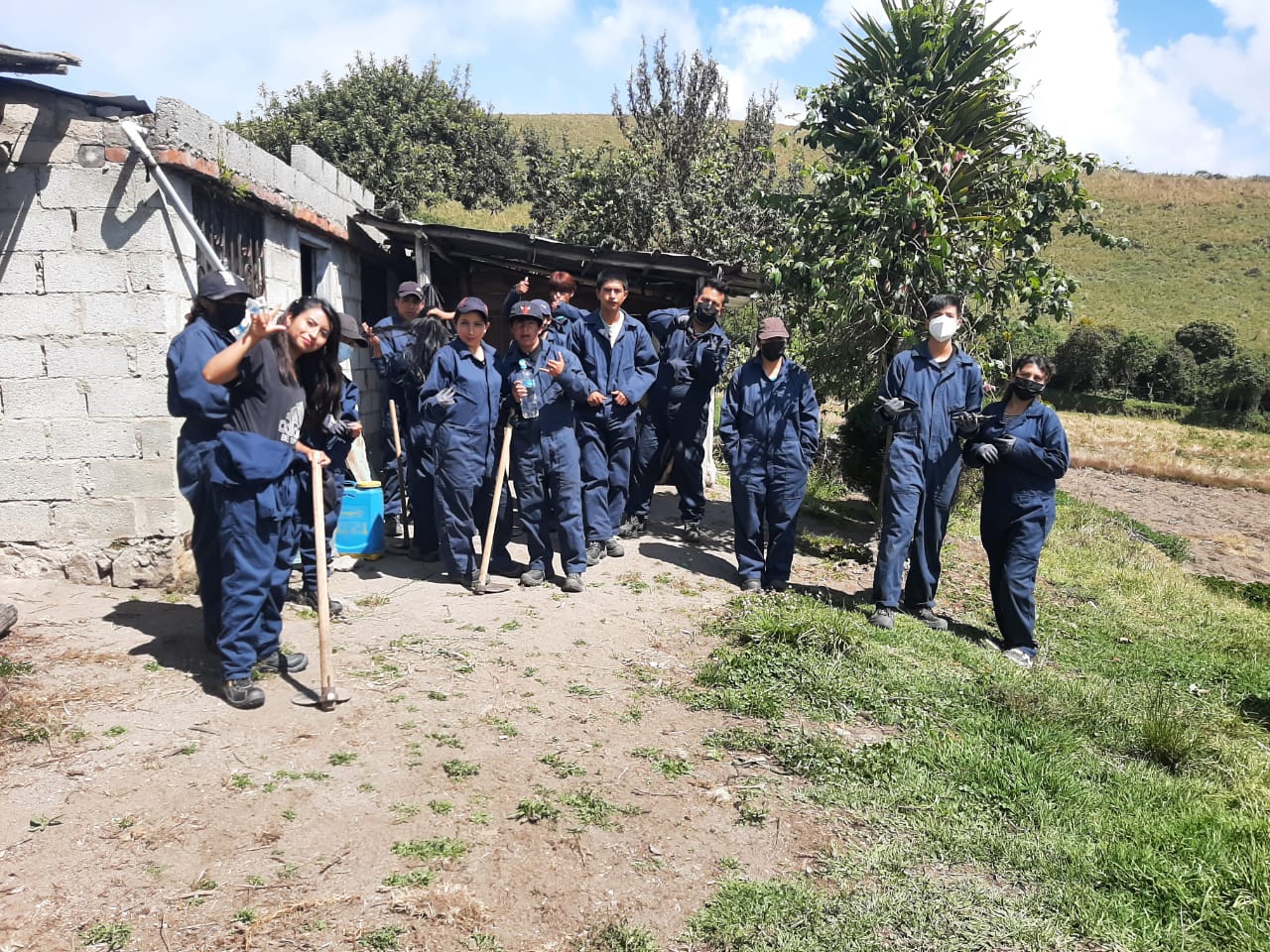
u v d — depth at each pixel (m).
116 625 4.98
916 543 6.18
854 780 3.82
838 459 11.50
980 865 3.30
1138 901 3.15
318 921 2.71
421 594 5.82
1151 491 23.59
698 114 17.00
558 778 3.65
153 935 2.60
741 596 6.15
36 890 2.76
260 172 6.61
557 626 5.38
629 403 6.68
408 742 3.83
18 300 5.45
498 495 5.88
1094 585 8.63
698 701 4.50
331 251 8.57
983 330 7.86
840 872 3.16
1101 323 58.38
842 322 7.80
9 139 5.30
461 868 3.02
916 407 5.96
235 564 3.93
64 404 5.52
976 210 7.80
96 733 3.72
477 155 24.36
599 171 15.05
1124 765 4.43
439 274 10.78
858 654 5.10
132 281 5.44
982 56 7.67
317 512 4.13
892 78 7.73
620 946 2.71
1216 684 6.08
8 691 4.02
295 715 3.99
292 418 4.09
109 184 5.36
